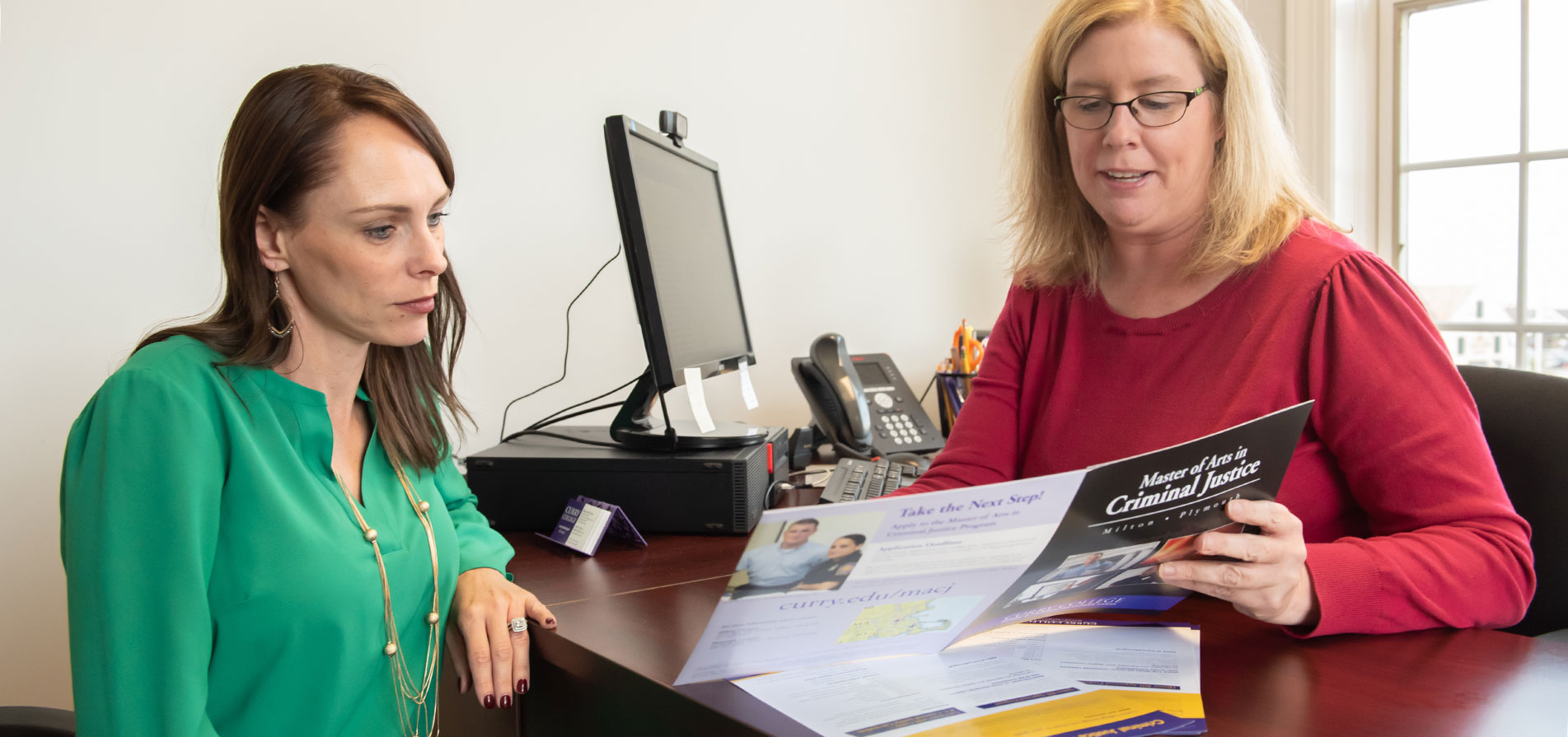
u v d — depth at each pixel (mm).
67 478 749
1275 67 2111
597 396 1651
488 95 1499
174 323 1151
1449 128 2035
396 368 973
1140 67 917
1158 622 835
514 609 903
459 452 1473
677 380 1204
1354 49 2068
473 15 1479
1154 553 729
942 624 737
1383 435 837
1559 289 1920
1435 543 787
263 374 824
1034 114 1084
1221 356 941
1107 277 1067
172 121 1238
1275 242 935
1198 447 660
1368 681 698
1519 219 1959
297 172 774
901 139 2104
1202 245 957
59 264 1165
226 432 780
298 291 837
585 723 914
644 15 1676
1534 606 1064
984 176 2283
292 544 783
